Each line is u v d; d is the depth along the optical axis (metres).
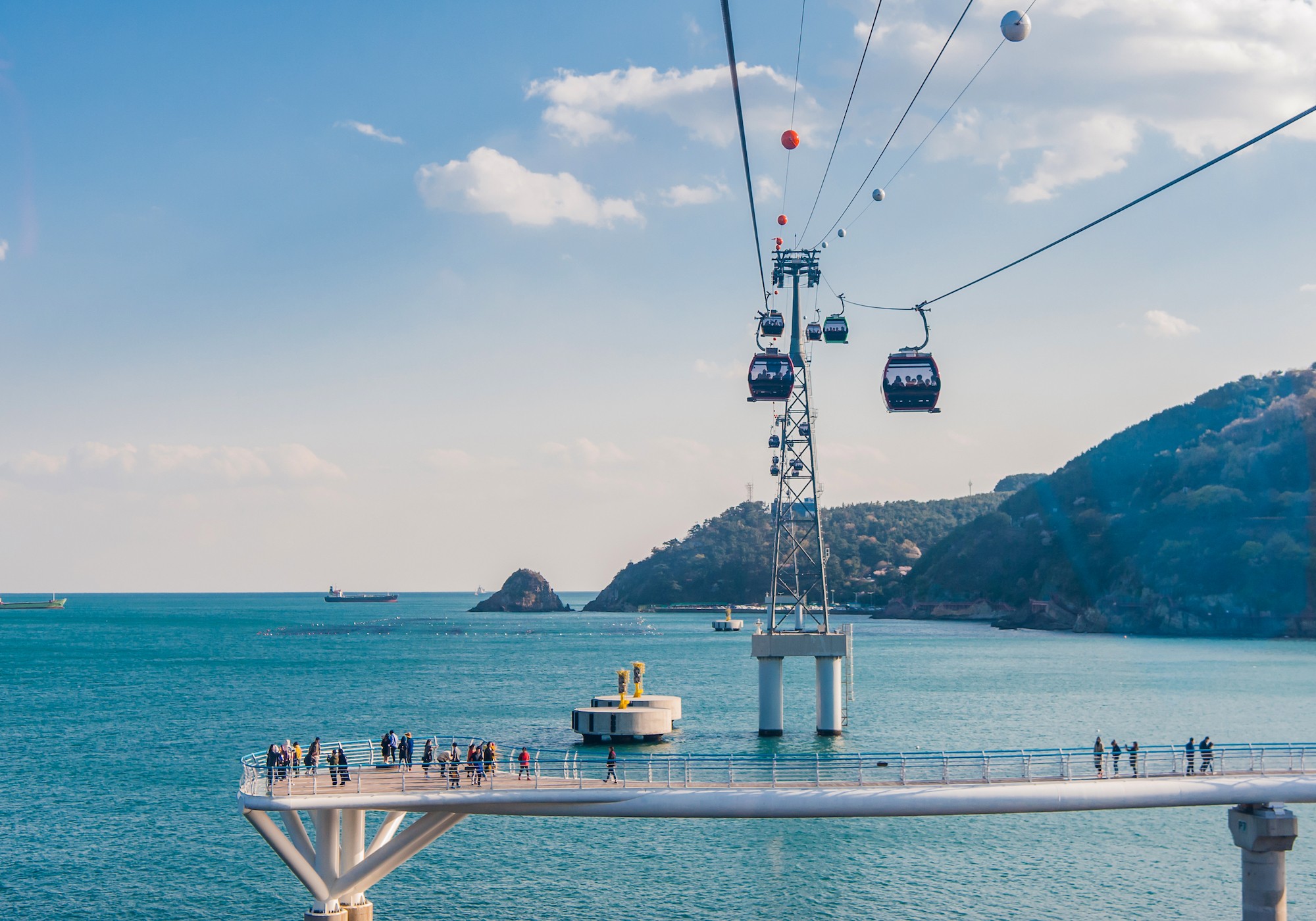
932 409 47.19
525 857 66.56
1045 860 65.38
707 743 102.00
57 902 58.19
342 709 141.62
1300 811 77.06
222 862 65.81
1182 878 61.69
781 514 102.31
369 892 59.50
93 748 108.56
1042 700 148.38
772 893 59.06
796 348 101.44
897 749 97.62
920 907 56.56
